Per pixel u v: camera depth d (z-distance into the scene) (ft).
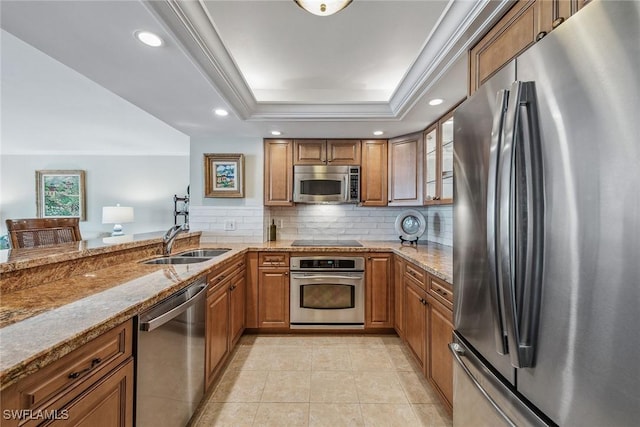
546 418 2.41
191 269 5.30
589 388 2.04
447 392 5.15
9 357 2.12
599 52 1.96
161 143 14.90
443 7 5.13
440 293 5.44
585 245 2.05
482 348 3.42
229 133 9.50
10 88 8.29
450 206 9.10
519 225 2.56
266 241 10.38
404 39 6.07
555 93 2.28
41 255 4.35
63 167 17.12
